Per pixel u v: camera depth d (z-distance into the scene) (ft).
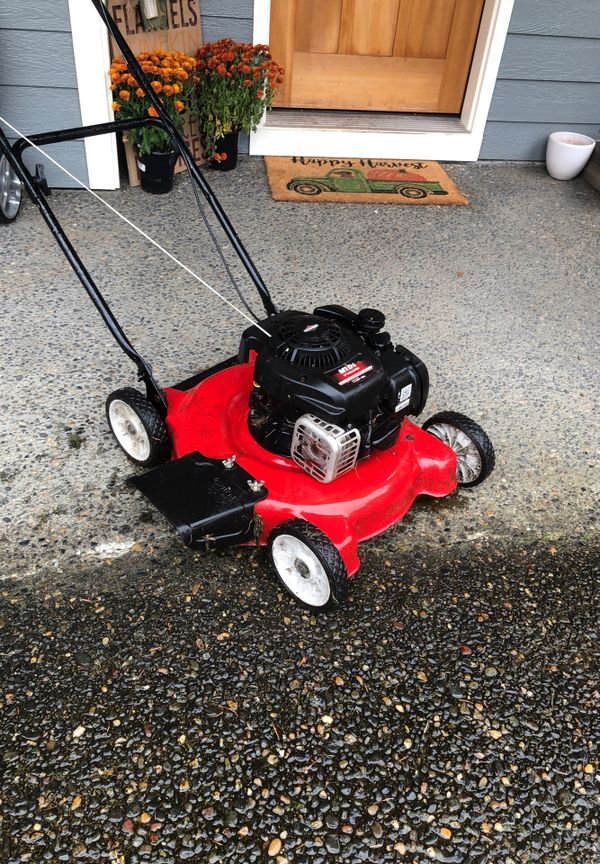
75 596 4.33
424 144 9.68
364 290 7.29
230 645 4.15
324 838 3.37
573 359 6.67
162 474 4.44
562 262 8.06
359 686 4.01
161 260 7.41
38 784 3.49
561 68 9.29
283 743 3.72
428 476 4.81
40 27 7.31
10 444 5.25
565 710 4.00
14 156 4.52
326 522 4.23
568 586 4.69
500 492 5.29
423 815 3.49
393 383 4.25
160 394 4.83
